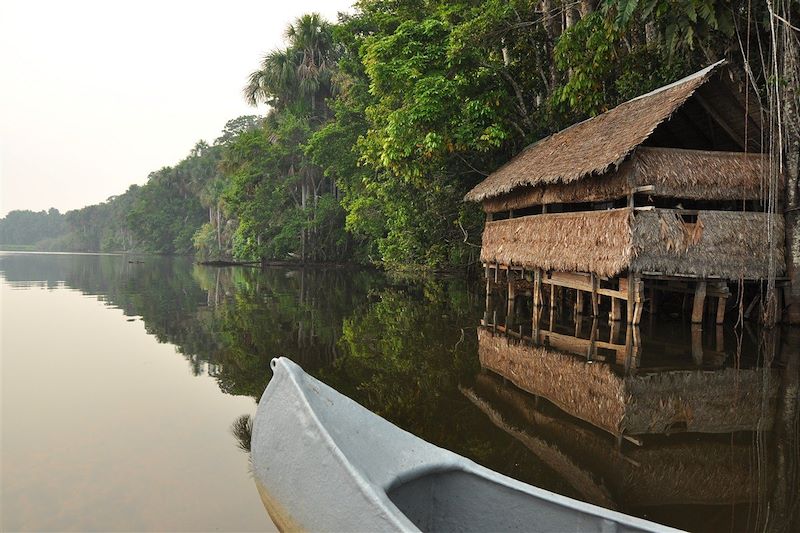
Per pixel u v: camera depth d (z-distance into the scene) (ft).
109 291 67.21
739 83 37.35
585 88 46.24
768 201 36.24
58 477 14.03
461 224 69.46
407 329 38.55
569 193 39.83
